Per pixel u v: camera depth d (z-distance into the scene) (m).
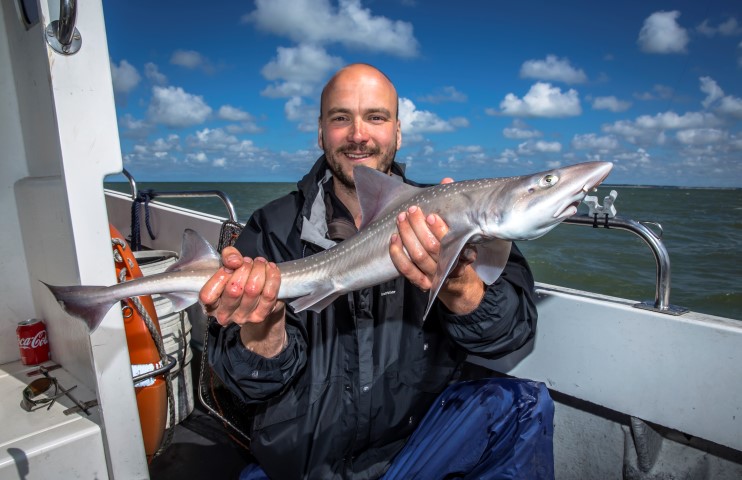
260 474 0.64
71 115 0.53
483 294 0.57
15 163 0.72
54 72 0.51
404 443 0.65
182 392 0.96
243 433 0.74
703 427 0.59
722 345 0.57
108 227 0.56
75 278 0.56
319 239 0.69
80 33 0.52
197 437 0.93
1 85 0.69
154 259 1.07
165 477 0.81
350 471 0.62
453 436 0.59
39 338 0.74
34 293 0.76
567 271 4.21
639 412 0.63
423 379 0.63
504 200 0.56
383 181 0.65
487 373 0.82
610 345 0.65
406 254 0.54
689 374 0.59
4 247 0.74
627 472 0.68
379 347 0.62
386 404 0.61
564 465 0.75
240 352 0.57
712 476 0.63
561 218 0.56
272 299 0.53
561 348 0.70
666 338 0.61
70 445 0.56
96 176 0.55
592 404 0.72
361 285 0.61
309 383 0.61
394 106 0.76
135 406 0.60
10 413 0.60
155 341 0.73
